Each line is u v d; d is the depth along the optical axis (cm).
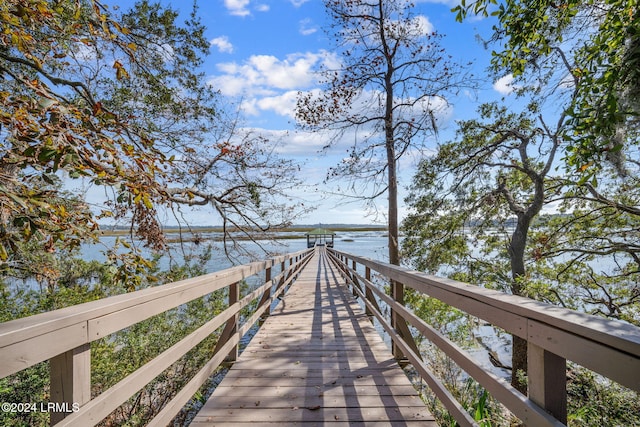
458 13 344
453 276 1230
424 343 782
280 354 388
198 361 670
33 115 243
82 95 443
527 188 1118
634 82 260
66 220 310
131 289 357
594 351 93
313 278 1153
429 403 404
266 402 273
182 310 812
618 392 460
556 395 113
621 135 364
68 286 765
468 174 1098
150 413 577
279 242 857
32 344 109
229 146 686
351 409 262
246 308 888
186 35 598
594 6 402
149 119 563
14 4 281
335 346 417
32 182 342
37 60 322
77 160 231
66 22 388
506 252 1210
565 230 1005
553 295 973
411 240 1213
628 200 848
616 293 969
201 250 761
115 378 609
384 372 333
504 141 1098
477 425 161
